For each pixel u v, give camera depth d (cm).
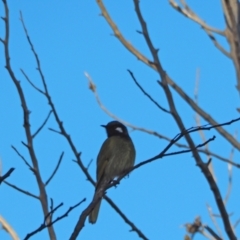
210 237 996
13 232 948
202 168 923
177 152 820
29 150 912
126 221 940
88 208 707
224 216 882
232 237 868
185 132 798
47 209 846
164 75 1048
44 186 881
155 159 825
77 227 685
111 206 952
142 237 927
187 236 992
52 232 792
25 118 934
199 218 1012
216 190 901
